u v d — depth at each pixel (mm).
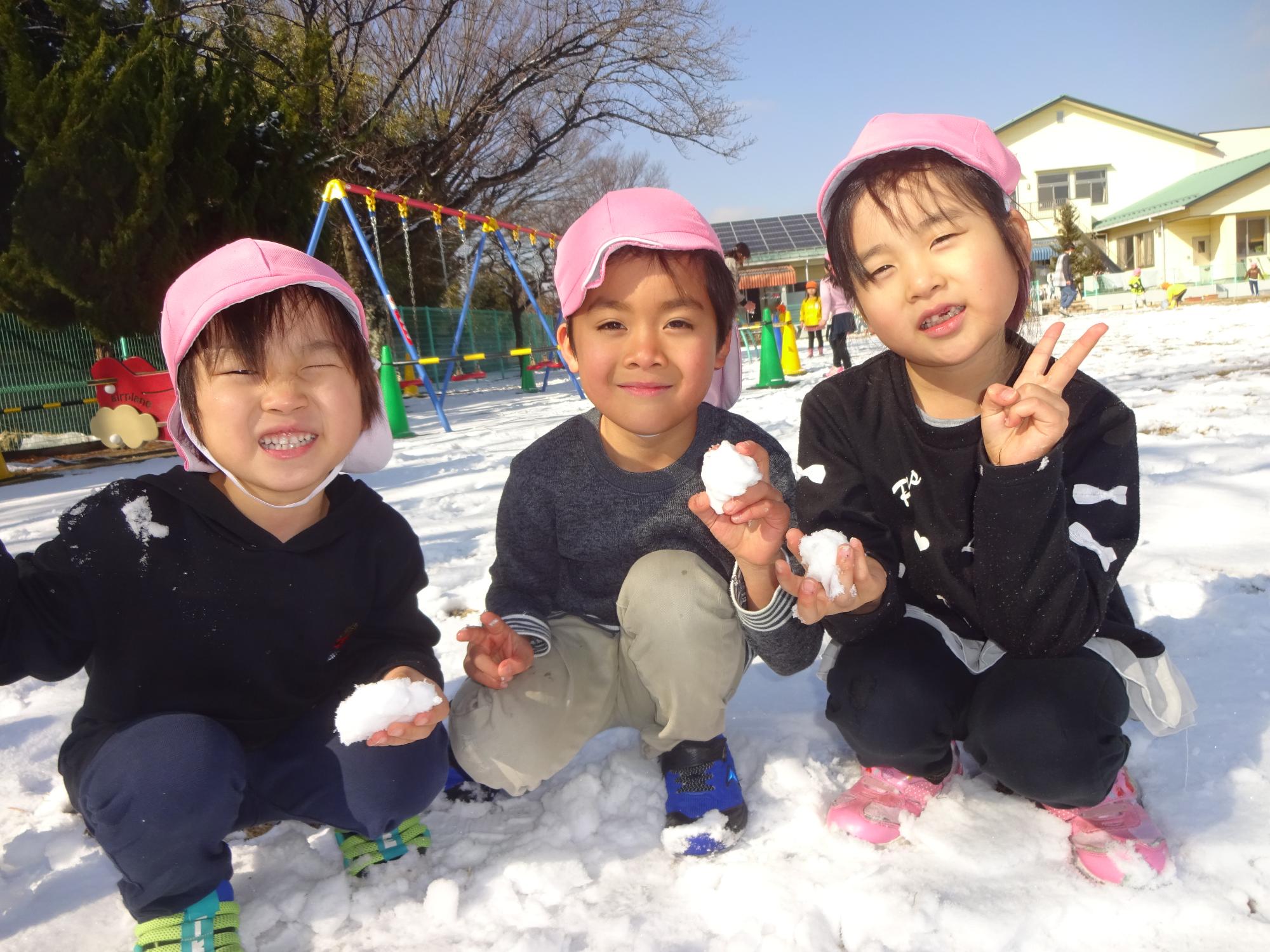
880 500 1591
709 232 1534
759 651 1567
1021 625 1391
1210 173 32594
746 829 1532
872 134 1405
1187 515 2900
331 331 1359
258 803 1487
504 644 1493
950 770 1585
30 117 9102
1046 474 1287
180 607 1376
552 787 1731
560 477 1659
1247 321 13719
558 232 27578
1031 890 1307
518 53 19484
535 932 1278
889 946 1229
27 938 1354
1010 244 1378
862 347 17016
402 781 1429
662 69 20297
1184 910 1242
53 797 1766
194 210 10164
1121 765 1399
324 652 1484
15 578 1263
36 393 10602
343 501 1502
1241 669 1856
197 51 13633
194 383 1328
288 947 1332
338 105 15852
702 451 1642
